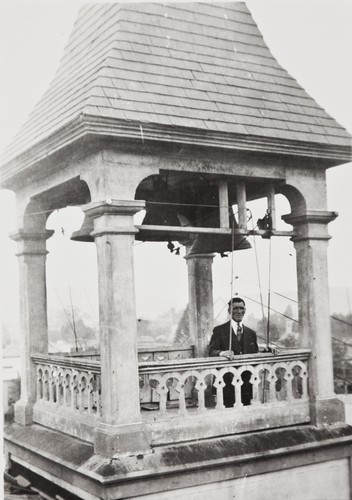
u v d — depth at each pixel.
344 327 17.14
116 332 7.69
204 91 8.63
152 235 10.84
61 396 9.76
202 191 10.50
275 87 9.56
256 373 8.85
